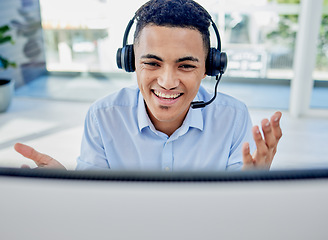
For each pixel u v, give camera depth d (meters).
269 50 4.08
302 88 3.60
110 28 4.15
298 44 3.50
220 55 0.88
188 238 0.38
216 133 1.08
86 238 0.38
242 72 4.22
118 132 1.08
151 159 1.07
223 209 0.37
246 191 0.37
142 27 0.78
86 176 0.39
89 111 1.10
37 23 4.27
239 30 4.00
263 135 0.69
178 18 0.74
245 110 1.12
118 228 0.38
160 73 0.79
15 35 4.30
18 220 0.38
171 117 0.87
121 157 1.08
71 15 4.19
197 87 0.84
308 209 0.37
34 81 4.48
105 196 0.37
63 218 0.38
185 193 0.37
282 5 3.84
